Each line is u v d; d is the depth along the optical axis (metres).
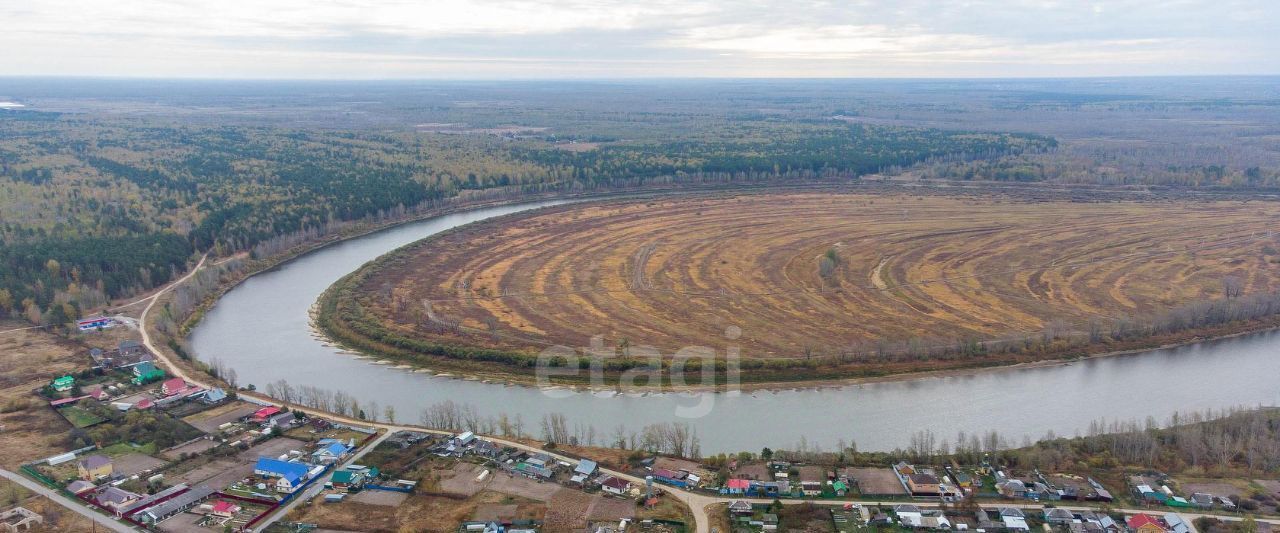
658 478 146.50
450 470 150.12
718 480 145.12
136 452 157.25
